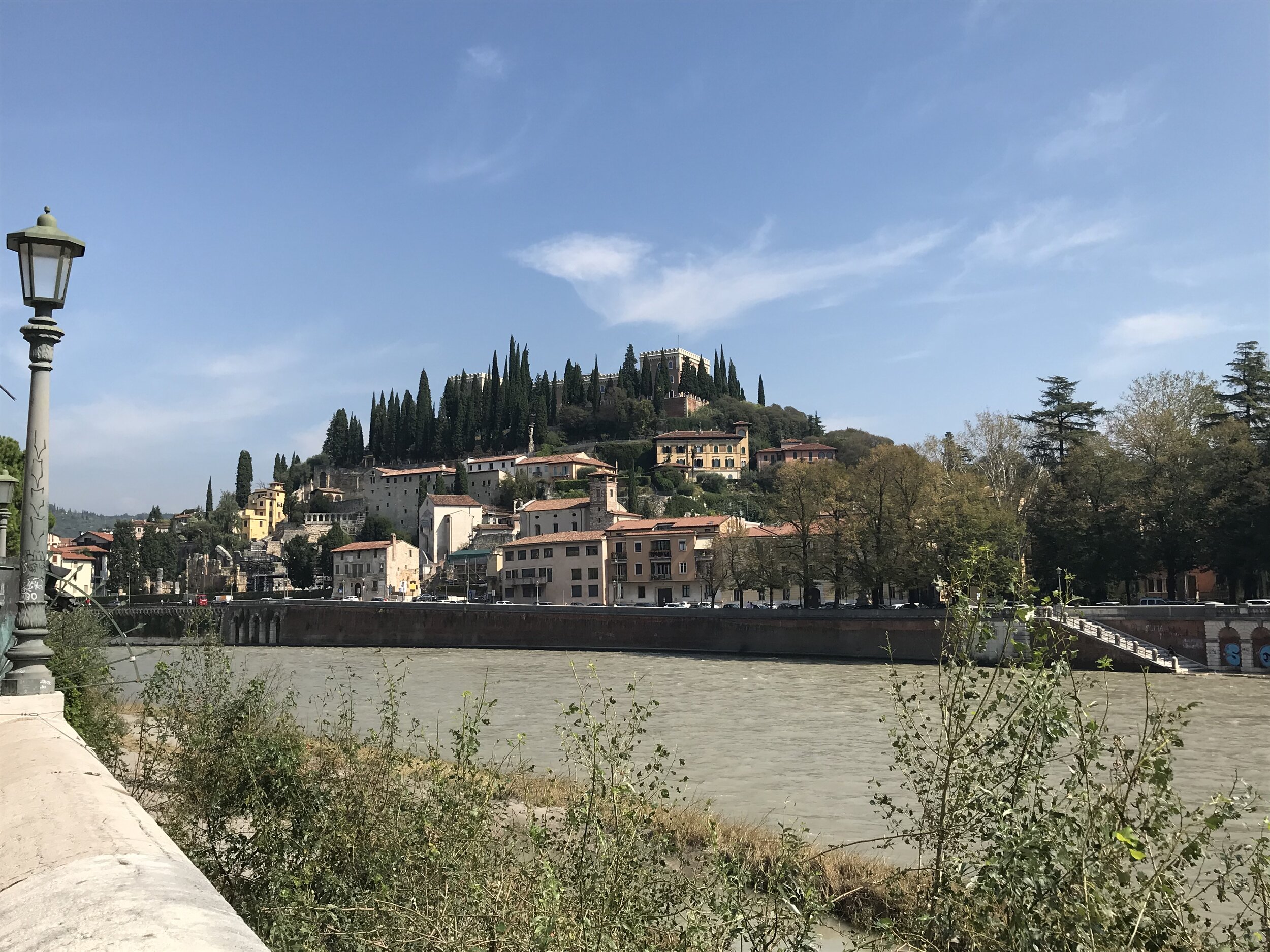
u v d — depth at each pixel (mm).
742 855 11555
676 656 90062
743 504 192750
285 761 12852
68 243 11031
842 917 15695
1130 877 7629
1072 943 7223
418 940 7543
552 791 19203
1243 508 72188
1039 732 8078
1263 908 7785
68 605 25344
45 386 11133
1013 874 7609
